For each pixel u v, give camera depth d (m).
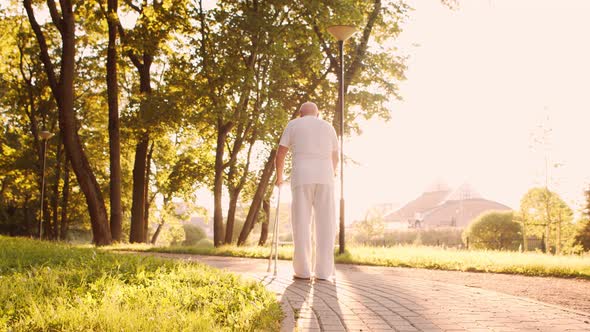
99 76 33.22
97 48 31.48
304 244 7.51
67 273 6.20
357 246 18.14
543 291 7.34
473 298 6.21
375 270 10.27
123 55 23.00
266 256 13.86
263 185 25.53
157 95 22.84
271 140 22.83
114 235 21.05
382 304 5.64
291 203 7.61
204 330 3.72
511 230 42.84
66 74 20.02
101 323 3.76
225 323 4.15
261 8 22.00
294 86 25.47
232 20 20.83
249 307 4.71
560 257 12.71
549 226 37.41
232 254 14.80
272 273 8.45
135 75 32.91
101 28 26.25
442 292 6.66
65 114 20.08
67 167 37.19
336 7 20.88
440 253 14.02
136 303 4.45
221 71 21.00
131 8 24.41
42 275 6.00
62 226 37.22
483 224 43.84
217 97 21.56
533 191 37.78
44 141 32.62
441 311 5.34
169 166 37.97
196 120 21.75
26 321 3.82
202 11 21.86
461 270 10.45
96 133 36.59
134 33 22.47
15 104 37.38
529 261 11.09
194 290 5.38
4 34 29.12
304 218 7.52
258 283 6.43
